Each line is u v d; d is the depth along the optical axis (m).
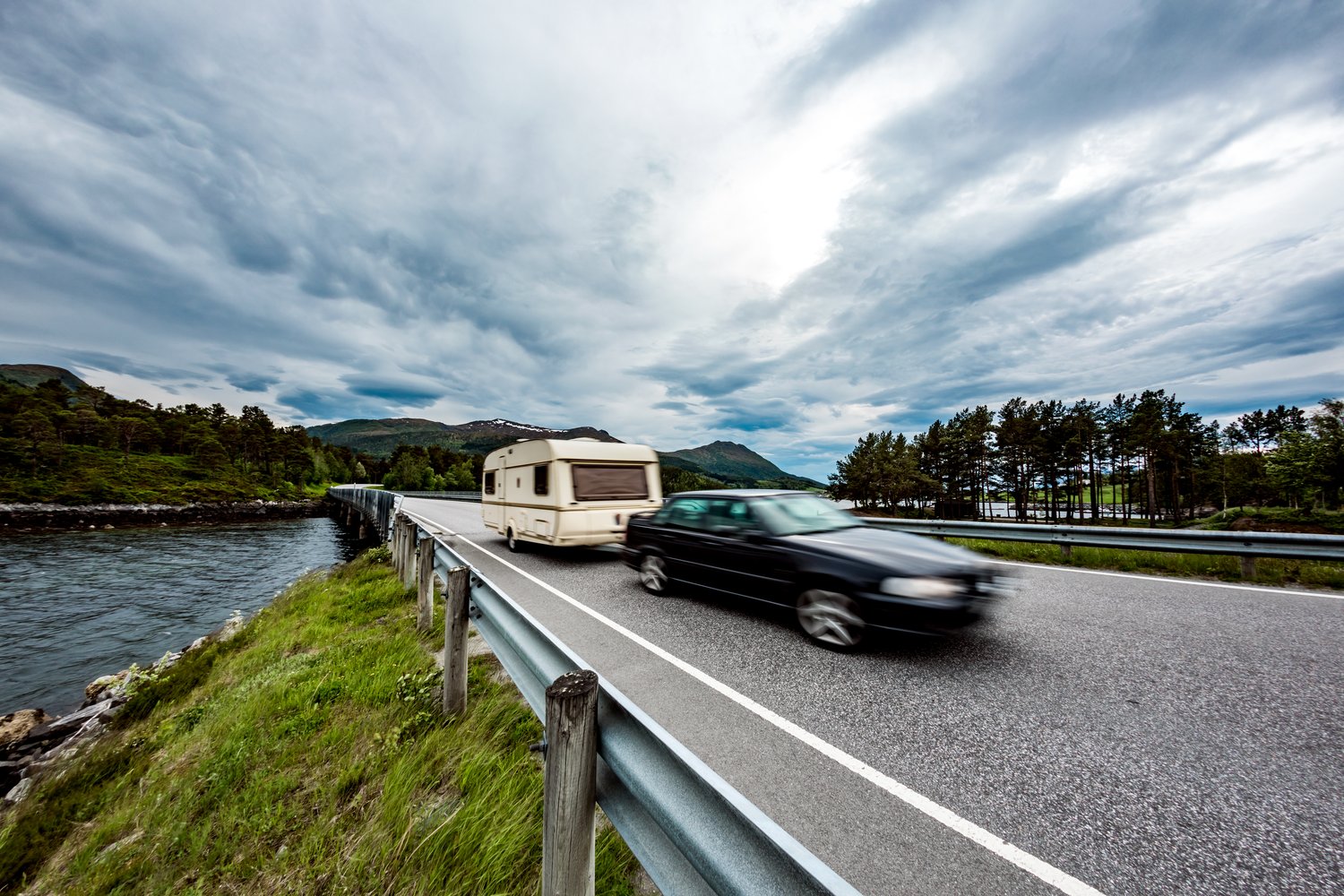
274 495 78.62
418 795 2.79
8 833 3.65
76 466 64.69
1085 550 8.05
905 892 1.94
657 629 5.28
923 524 9.07
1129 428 42.06
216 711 4.86
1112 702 3.40
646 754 1.57
